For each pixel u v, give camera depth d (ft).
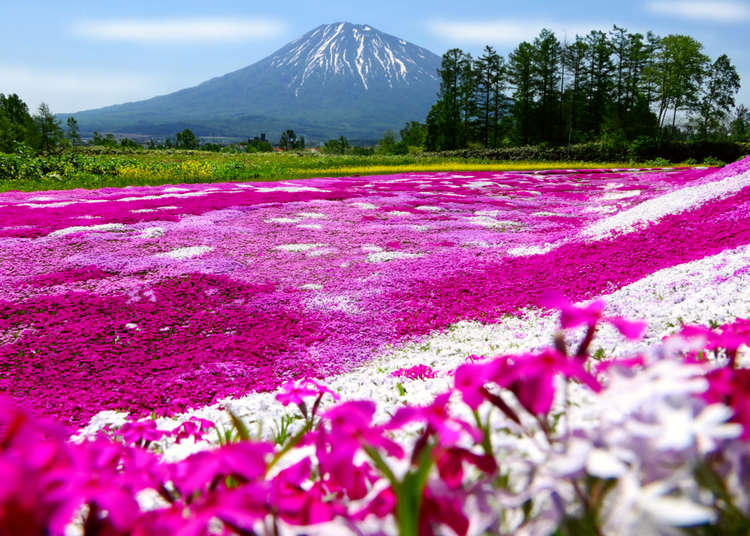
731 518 2.90
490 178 112.16
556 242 42.78
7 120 281.74
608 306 21.33
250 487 3.07
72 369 21.86
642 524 2.54
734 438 3.03
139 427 8.11
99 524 3.17
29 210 56.13
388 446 3.70
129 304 29.09
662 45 247.29
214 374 21.61
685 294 20.04
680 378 3.01
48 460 3.18
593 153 194.80
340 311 28.86
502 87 305.53
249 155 273.95
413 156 218.38
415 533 2.91
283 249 42.29
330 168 157.38
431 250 42.45
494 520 3.36
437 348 22.94
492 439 4.47
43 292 30.48
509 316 26.81
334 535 3.10
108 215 53.11
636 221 42.96
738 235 32.14
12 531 2.40
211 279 33.01
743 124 320.50
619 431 3.04
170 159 230.07
